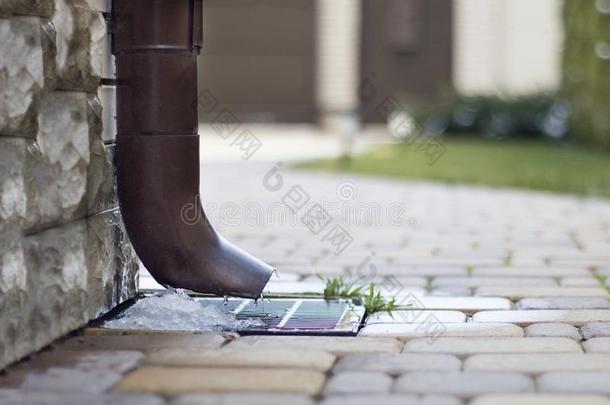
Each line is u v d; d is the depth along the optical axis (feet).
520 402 11.69
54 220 14.42
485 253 25.52
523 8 76.64
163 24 16.15
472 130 67.46
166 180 16.39
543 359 13.91
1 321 12.75
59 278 14.58
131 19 16.22
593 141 58.23
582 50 58.34
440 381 12.68
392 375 13.10
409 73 79.87
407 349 14.70
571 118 60.18
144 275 21.36
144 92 16.28
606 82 56.39
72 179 14.96
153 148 16.33
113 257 17.07
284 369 13.26
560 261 24.09
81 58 15.26
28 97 13.43
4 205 12.73
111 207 16.92
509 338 15.46
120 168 16.62
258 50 80.84
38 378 12.71
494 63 77.36
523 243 27.35
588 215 33.83
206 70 81.05
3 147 12.92
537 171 48.26
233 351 14.34
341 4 78.48
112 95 17.22
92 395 11.98
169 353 14.14
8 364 13.07
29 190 13.50
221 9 80.69
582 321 16.83
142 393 12.09
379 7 79.82
